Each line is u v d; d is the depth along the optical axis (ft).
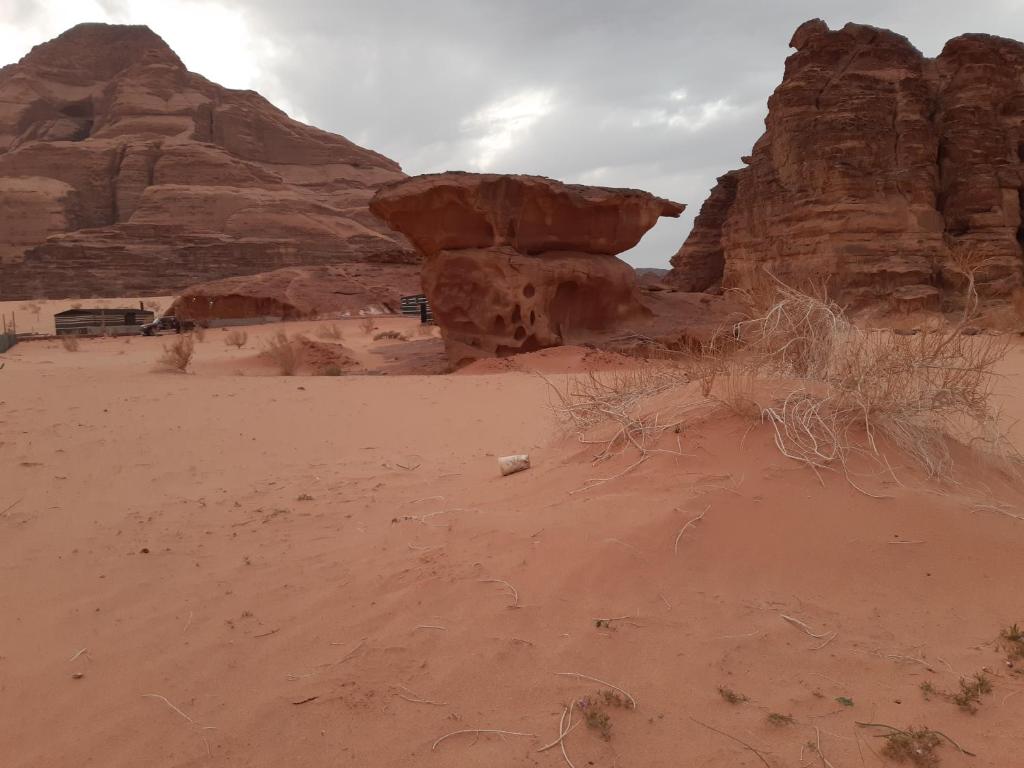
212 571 14.57
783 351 18.20
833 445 14.73
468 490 19.06
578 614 11.25
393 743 8.73
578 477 16.66
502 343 73.26
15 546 16.14
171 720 9.41
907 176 123.75
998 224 125.29
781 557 12.25
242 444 27.45
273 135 420.36
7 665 10.94
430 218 74.28
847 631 10.51
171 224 306.76
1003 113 134.92
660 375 21.74
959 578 11.56
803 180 128.88
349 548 15.37
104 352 105.19
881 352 17.01
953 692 8.96
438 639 10.98
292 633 11.62
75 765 8.59
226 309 165.37
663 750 8.30
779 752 8.13
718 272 181.88
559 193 75.36
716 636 10.44
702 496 13.75
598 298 81.76
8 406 32.78
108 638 11.73
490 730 8.86
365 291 179.63
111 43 461.37
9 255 316.19
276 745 8.82
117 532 17.12
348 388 42.29
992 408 26.04
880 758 7.96
